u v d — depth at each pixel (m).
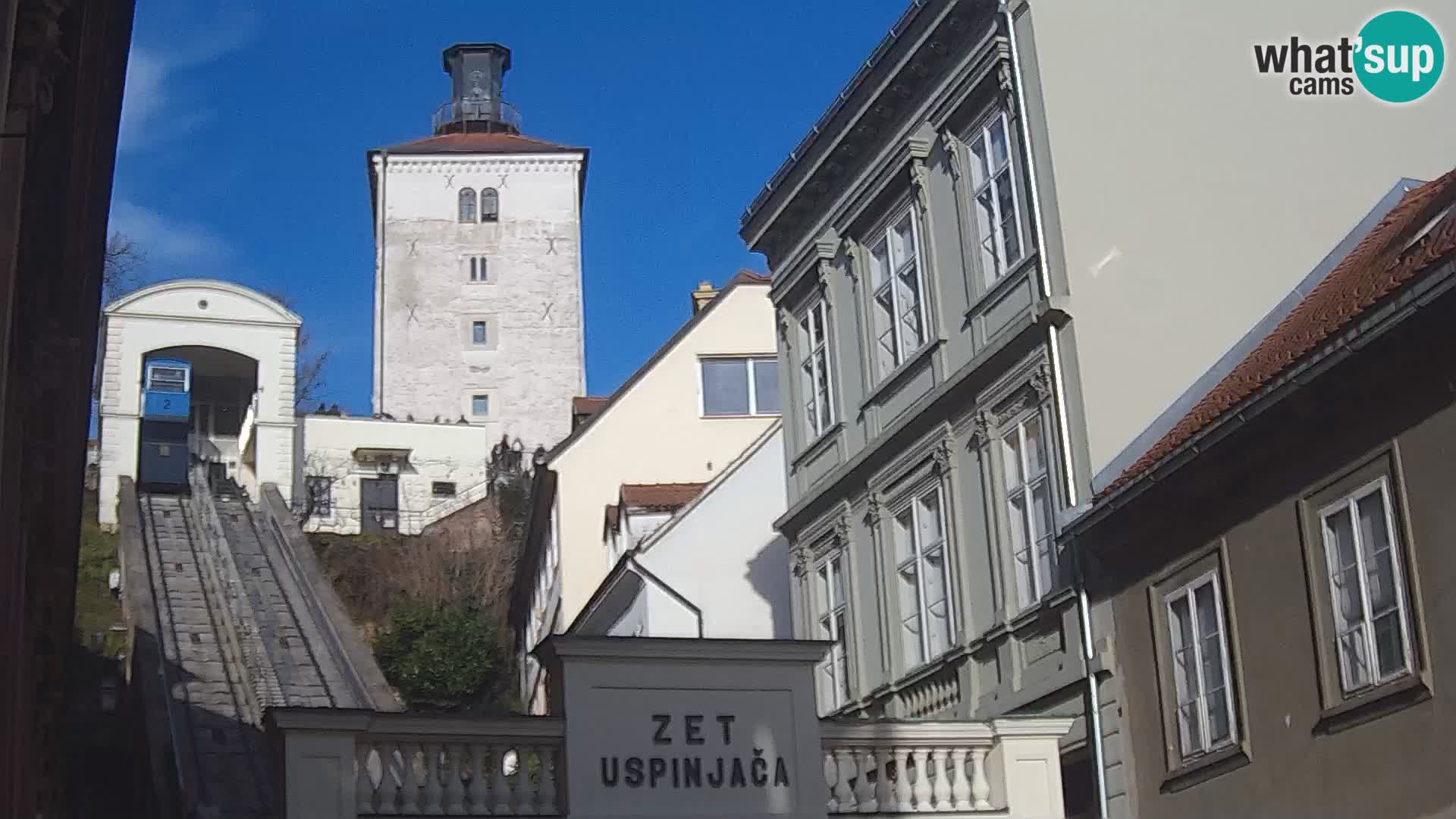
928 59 25.61
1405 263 18.91
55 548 21.64
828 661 28.55
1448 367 16.25
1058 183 22.58
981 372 23.91
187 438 65.94
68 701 40.41
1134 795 20.50
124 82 16.05
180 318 70.00
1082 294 22.25
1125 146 23.02
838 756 19.38
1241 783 18.78
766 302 48.47
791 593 30.17
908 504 26.14
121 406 66.88
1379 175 23.97
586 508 46.56
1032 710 22.52
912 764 19.62
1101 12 23.50
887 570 26.62
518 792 18.08
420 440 77.56
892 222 27.20
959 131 25.23
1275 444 18.47
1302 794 17.91
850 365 28.44
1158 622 20.34
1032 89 23.14
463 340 93.00
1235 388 20.75
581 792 18.17
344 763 17.36
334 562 64.44
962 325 24.83
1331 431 17.83
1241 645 18.97
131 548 52.00
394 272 93.50
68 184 15.23
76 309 17.73
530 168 95.69
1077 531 21.22
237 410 75.94
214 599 46.84
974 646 23.83
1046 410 22.45
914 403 25.97
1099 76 23.22
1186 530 20.00
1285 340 21.25
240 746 33.38
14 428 13.66
